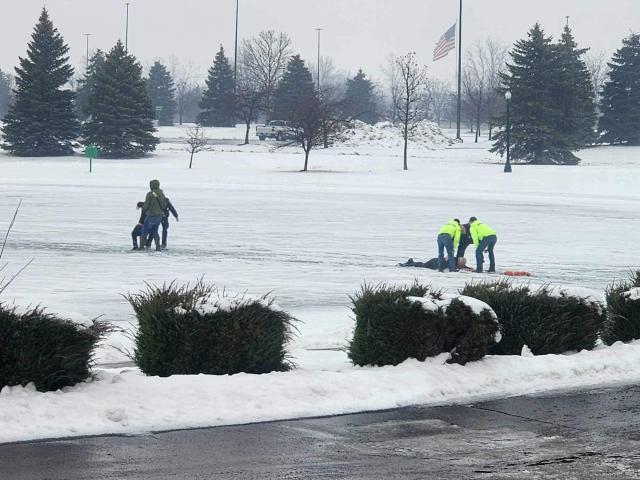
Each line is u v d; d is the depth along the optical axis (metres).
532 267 24.52
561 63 89.00
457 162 84.69
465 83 150.50
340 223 36.19
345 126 103.06
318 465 6.91
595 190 61.69
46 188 55.19
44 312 8.50
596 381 10.33
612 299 12.66
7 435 7.38
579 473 6.79
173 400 8.45
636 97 106.38
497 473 6.77
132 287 18.92
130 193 51.38
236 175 69.62
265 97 123.44
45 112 92.62
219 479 6.50
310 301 17.53
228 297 9.73
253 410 8.45
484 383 9.80
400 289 10.63
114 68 91.56
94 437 7.50
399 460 7.08
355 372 9.70
